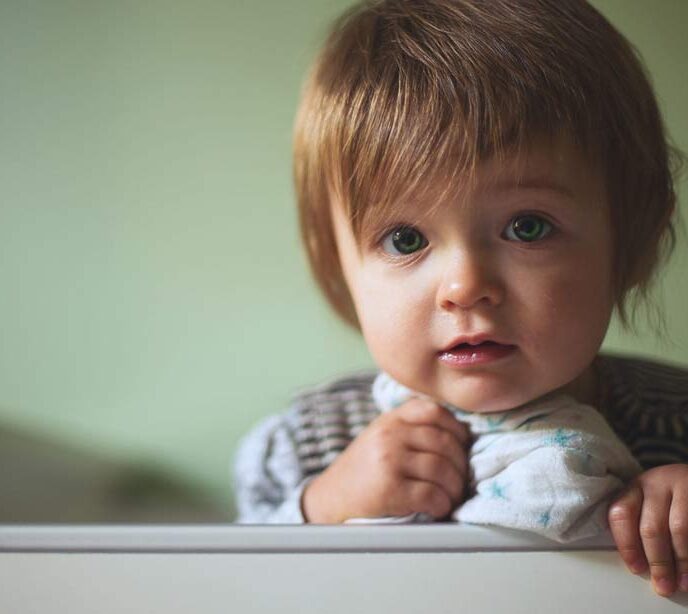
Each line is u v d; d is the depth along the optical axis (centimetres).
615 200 44
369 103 43
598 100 43
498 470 42
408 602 35
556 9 45
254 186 102
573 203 40
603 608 35
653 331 73
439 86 41
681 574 35
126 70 101
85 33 101
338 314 62
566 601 35
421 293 40
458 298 38
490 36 43
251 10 99
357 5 54
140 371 107
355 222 44
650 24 86
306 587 36
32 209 104
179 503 107
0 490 106
